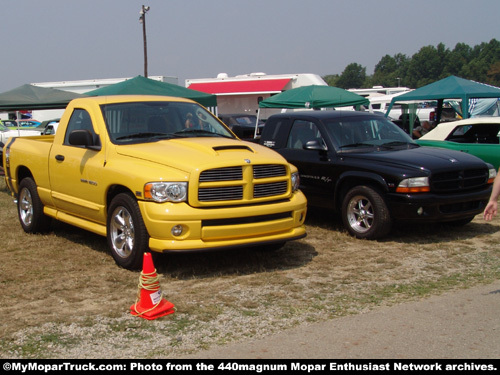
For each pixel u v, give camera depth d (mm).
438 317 4855
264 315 4973
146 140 6934
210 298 5461
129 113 7238
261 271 6426
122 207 6395
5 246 7590
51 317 4961
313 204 8797
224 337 4488
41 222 8211
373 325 4691
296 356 4105
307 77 25750
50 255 7105
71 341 4434
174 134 7180
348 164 8125
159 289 5047
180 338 4469
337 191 8375
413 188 7418
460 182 7719
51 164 7664
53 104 13930
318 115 9102
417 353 4137
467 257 6918
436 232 8297
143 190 6004
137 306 5031
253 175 6242
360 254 7129
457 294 5480
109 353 4203
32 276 6199
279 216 6473
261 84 26312
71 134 6941
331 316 4930
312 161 8680
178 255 7070
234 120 24750
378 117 9328
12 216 9859
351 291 5645
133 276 6188
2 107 13609
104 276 6203
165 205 5898
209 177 5984
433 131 11750
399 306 5164
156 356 4145
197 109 7906
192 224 5875
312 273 6316
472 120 11258
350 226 8070
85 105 7465
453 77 15750
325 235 8180
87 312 5082
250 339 4438
